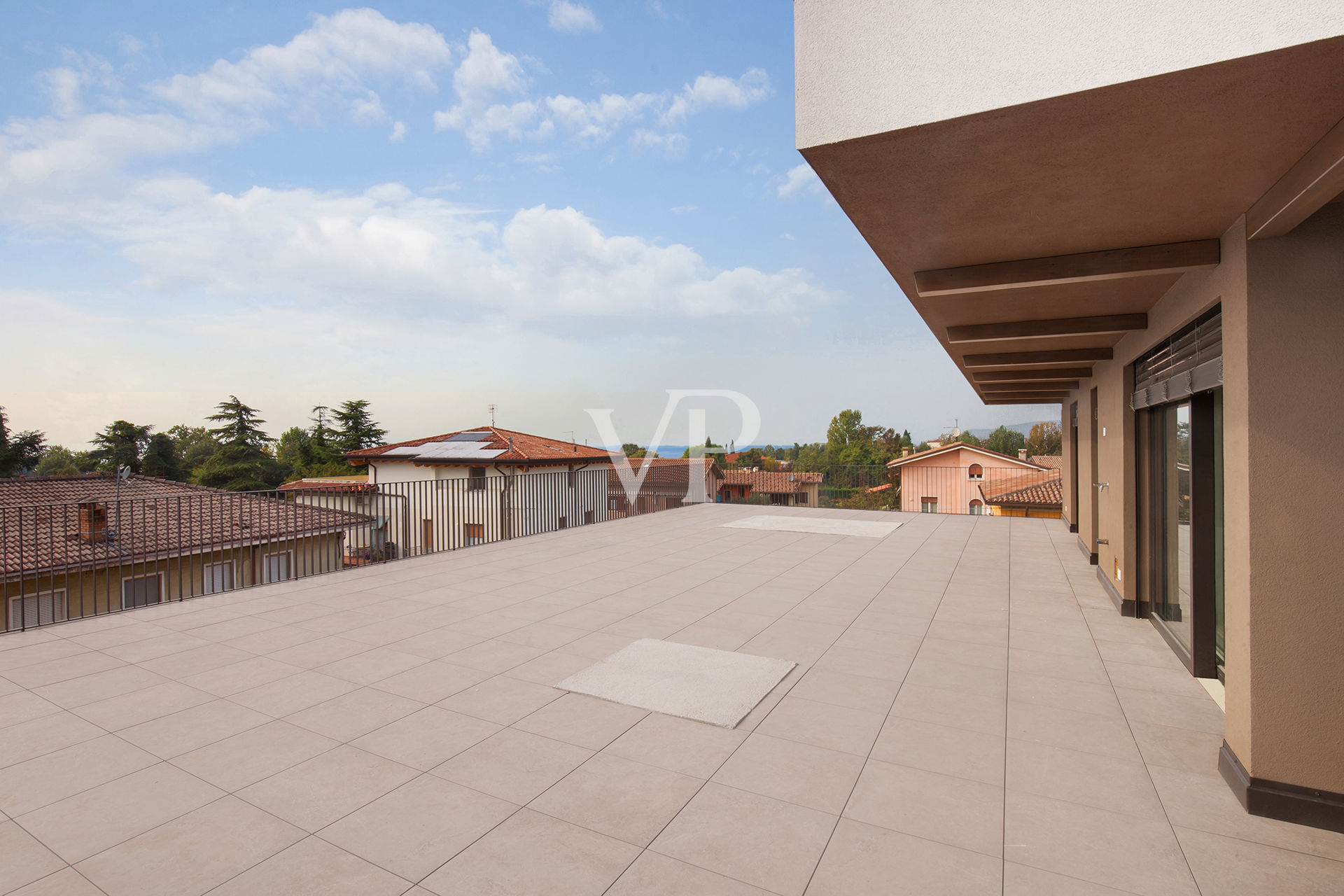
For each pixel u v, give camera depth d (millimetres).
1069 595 6039
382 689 3707
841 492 16500
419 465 20500
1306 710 2400
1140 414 5383
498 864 2139
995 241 3229
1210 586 3916
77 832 2320
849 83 2152
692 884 2039
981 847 2238
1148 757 2910
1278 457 2451
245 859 2168
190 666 4066
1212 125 1997
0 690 3676
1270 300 2480
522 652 4352
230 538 7402
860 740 3074
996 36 1938
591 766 2809
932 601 5785
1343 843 2270
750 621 5133
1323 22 1568
